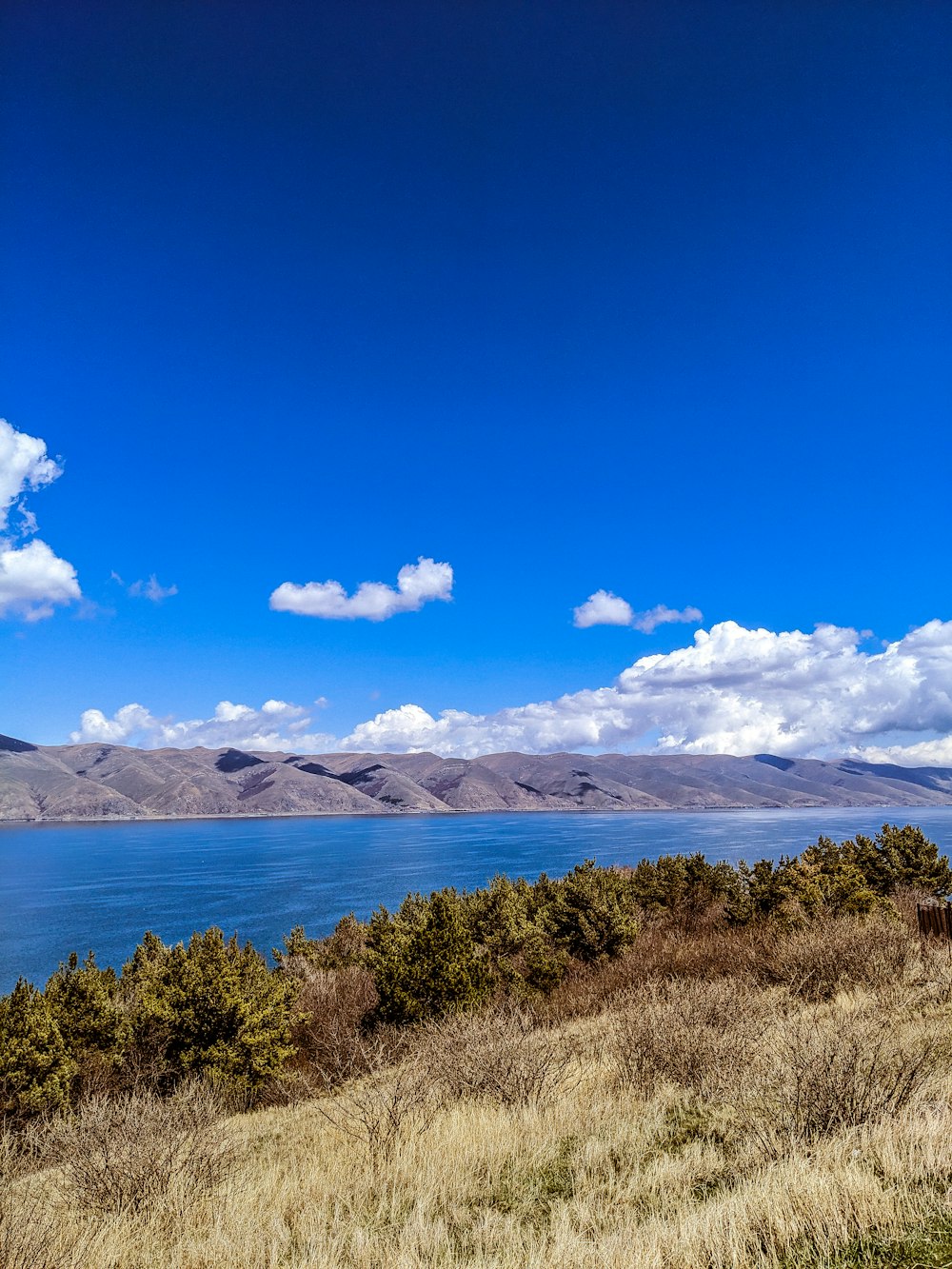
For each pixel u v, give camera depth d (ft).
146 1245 19.76
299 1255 18.10
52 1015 70.44
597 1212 18.12
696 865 135.44
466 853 620.90
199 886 432.25
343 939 139.44
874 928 49.80
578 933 99.19
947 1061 25.05
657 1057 30.48
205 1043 64.80
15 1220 20.11
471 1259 16.70
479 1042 32.63
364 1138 28.19
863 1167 16.96
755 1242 14.49
